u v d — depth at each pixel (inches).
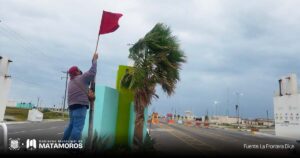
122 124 502.3
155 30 521.7
